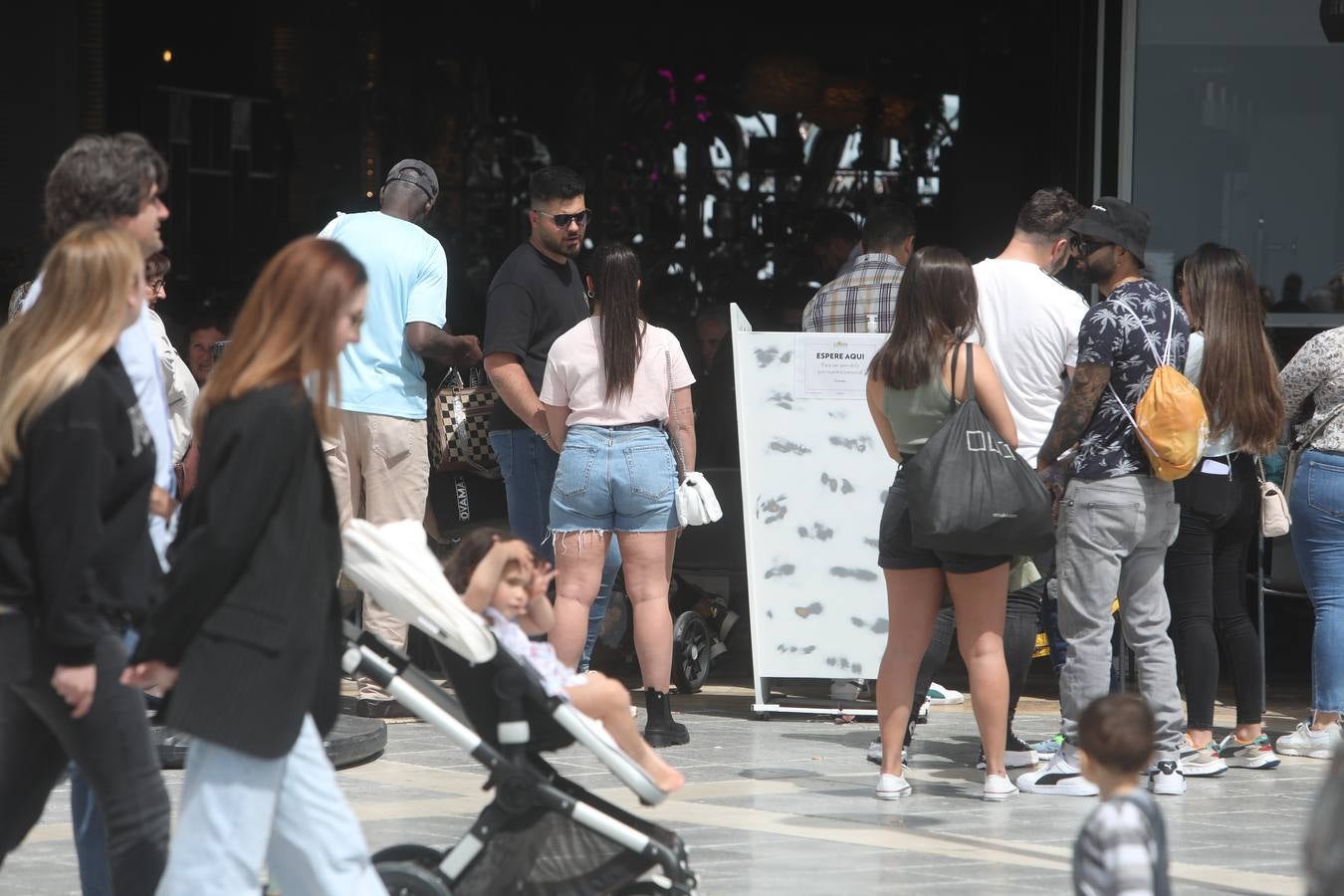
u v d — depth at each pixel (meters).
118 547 14.20
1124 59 35.22
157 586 14.68
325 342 13.38
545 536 29.30
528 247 28.72
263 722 13.05
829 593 29.52
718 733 28.86
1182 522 25.59
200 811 13.30
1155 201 35.47
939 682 35.38
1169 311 23.64
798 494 29.55
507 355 28.06
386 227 28.52
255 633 13.06
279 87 53.59
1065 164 36.44
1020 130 45.72
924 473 22.03
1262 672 26.62
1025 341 25.25
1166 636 24.28
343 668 16.00
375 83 55.69
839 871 19.20
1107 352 23.28
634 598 27.59
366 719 27.20
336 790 14.10
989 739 23.39
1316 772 26.20
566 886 16.08
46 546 13.53
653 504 27.12
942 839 21.02
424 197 29.11
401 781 24.06
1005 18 46.22
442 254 28.94
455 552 16.84
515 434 29.19
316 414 13.48
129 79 48.88
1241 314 25.20
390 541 15.44
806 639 29.61
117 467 14.20
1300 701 33.75
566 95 59.00
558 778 16.86
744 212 58.62
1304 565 27.33
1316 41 34.91
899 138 57.34
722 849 20.28
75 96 47.38
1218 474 25.31
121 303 14.02
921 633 23.52
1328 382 26.75
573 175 28.48
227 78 51.75
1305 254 35.09
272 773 13.34
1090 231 24.00
